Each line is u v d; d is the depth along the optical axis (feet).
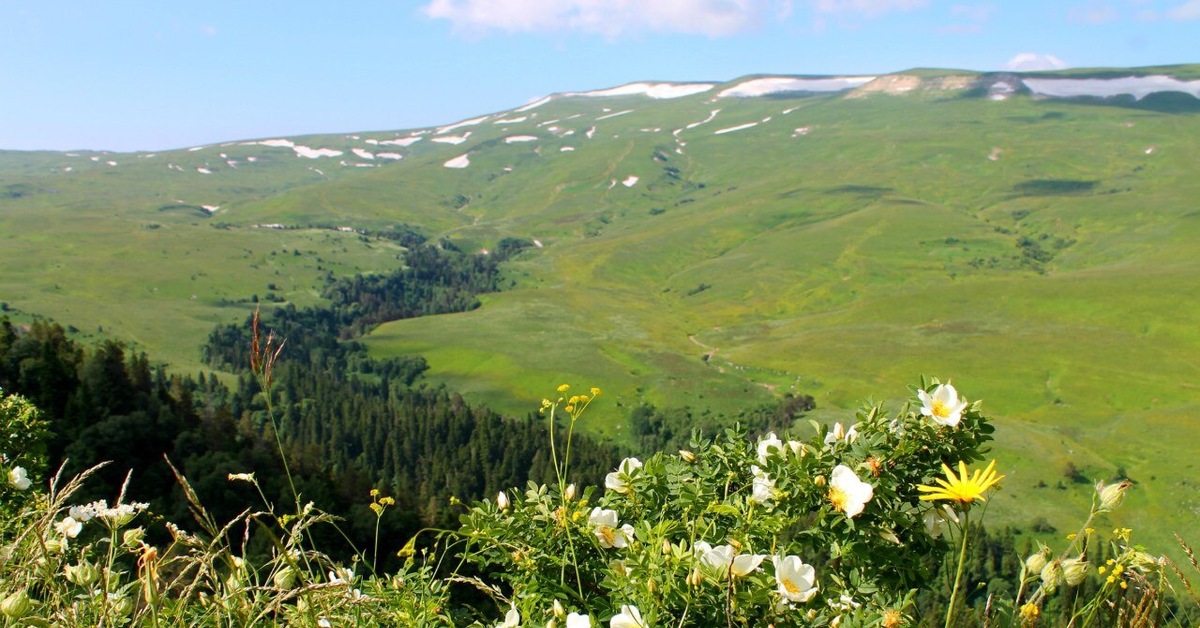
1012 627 11.37
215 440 197.88
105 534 15.40
